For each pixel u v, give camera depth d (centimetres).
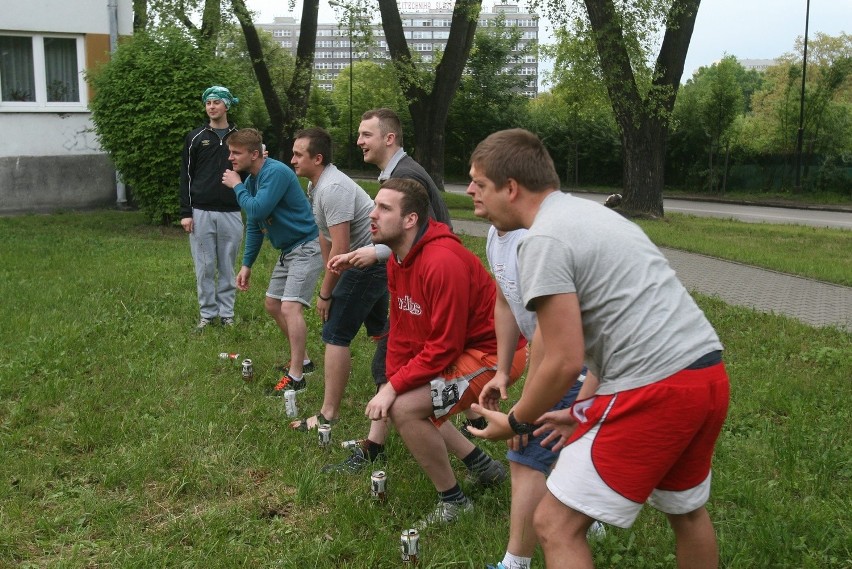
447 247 360
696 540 273
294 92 2312
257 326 747
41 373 576
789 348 709
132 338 674
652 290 246
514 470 323
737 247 1501
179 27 1449
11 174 1638
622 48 2022
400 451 450
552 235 247
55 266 1017
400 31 2236
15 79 1648
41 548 350
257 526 369
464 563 339
